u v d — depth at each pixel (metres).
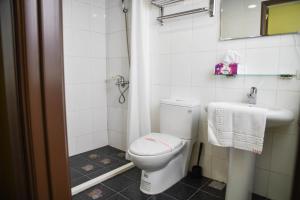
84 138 2.73
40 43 0.49
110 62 2.82
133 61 2.27
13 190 0.62
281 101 1.58
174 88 2.19
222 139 1.46
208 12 1.87
